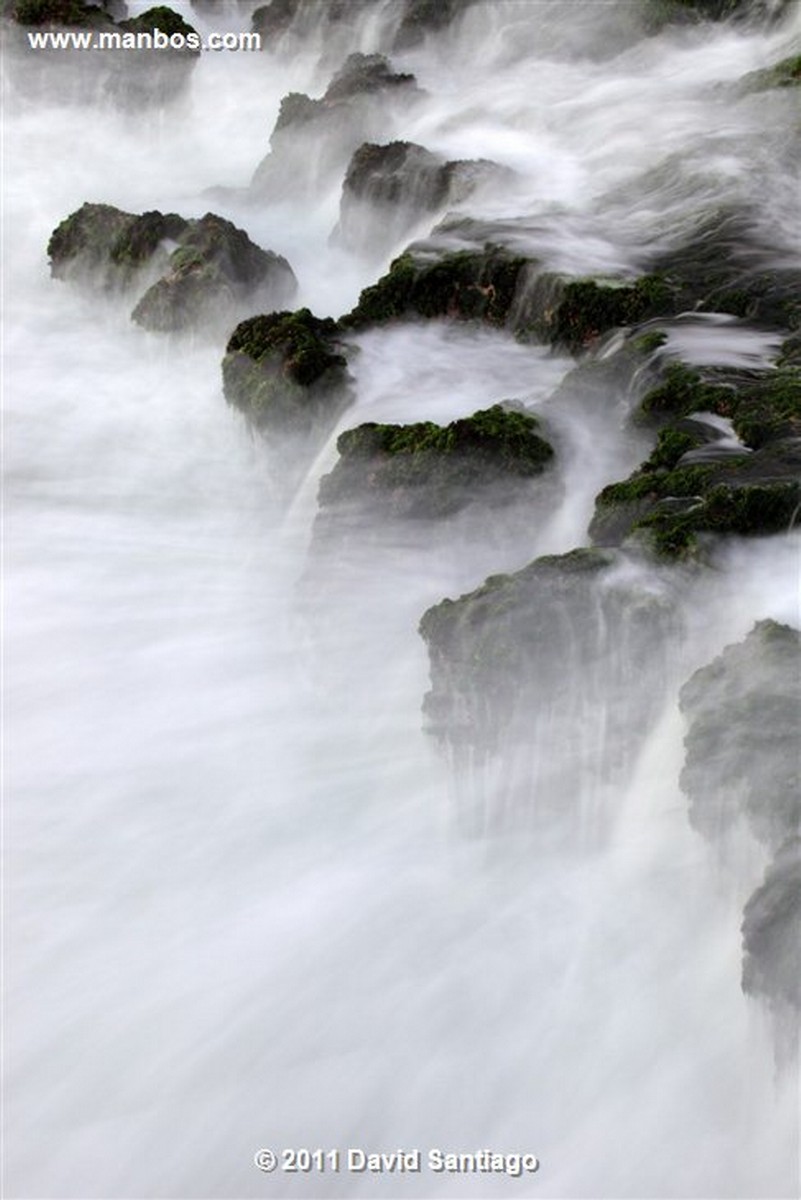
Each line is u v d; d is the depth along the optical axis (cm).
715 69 1766
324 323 1235
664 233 1338
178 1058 711
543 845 787
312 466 1115
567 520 958
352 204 1544
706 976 697
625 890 746
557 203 1433
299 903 782
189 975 749
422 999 723
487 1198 645
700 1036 680
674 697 764
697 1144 648
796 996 607
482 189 1459
